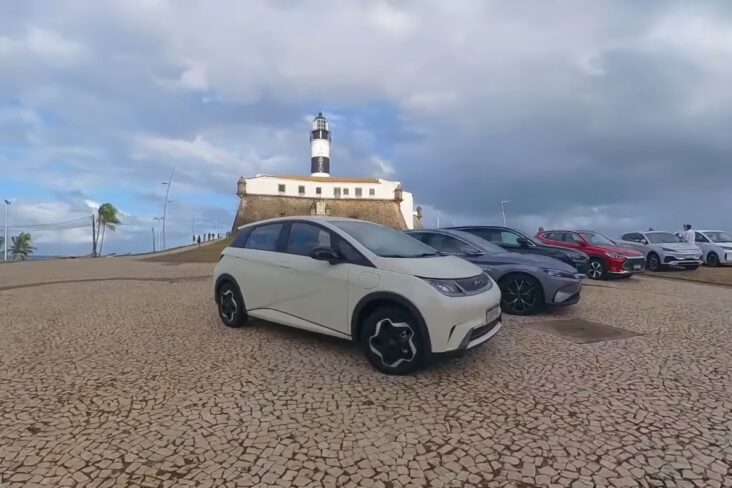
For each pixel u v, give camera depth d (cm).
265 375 435
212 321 685
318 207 6756
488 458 284
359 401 372
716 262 1730
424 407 360
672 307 787
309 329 510
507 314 719
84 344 557
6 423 334
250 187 6744
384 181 7619
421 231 849
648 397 379
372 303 450
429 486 255
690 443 302
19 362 482
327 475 266
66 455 288
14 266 2588
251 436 313
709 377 427
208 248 4894
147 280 1352
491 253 768
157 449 295
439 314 408
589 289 1030
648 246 1594
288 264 533
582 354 499
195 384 412
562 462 279
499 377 427
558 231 1449
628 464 277
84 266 2270
